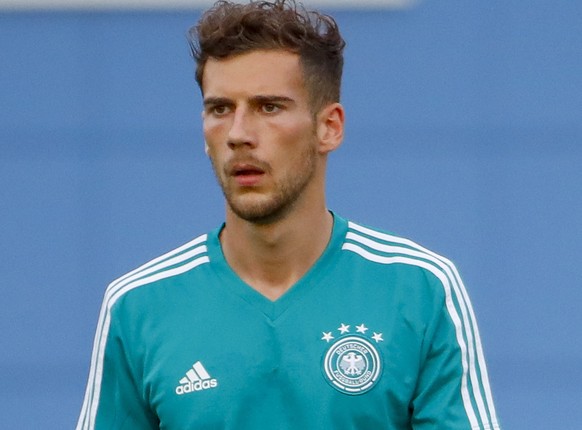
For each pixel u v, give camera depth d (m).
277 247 12.81
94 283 27.92
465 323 12.86
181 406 12.63
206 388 12.60
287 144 12.41
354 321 12.72
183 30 27.58
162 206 27.75
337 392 12.49
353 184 27.45
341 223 13.25
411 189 27.50
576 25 27.30
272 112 12.40
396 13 27.28
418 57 27.34
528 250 27.59
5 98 27.75
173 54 27.62
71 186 27.84
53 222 27.91
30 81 27.72
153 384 12.75
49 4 27.56
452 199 27.50
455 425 12.53
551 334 27.69
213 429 12.57
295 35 12.48
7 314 27.97
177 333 12.83
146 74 27.66
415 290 12.83
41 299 27.95
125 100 27.70
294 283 12.92
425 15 27.28
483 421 12.65
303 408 12.51
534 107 27.42
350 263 13.03
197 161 27.72
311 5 27.09
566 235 27.56
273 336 12.72
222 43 12.41
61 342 28.00
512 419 27.66
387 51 27.31
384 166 27.47
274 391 12.58
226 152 12.38
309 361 12.58
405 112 27.42
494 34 27.33
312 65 12.61
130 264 27.81
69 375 28.00
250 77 12.34
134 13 27.56
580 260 27.55
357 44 27.34
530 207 27.55
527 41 27.34
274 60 12.40
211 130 12.49
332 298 12.86
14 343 27.98
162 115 27.69
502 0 27.30
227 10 12.62
